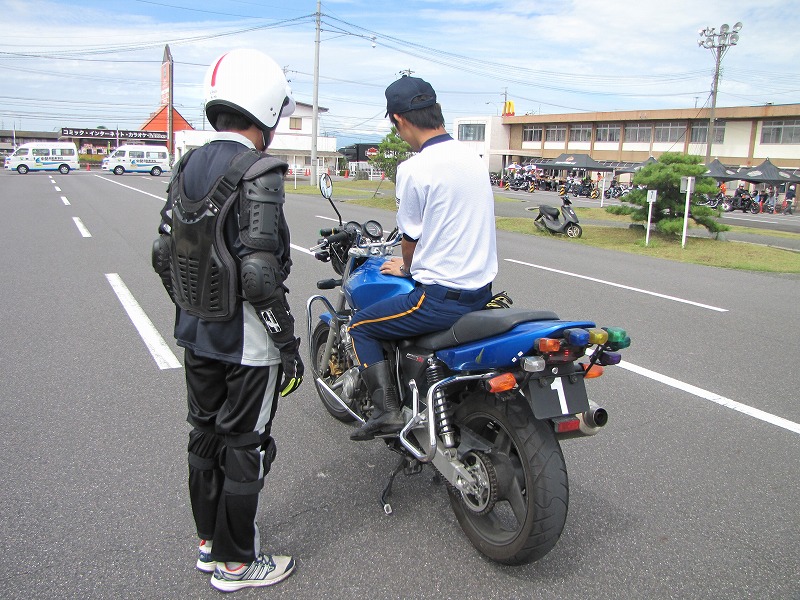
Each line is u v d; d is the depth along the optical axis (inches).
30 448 145.6
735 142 1916.8
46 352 211.6
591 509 130.3
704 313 296.8
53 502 124.2
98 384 185.5
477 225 112.7
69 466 138.2
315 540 116.7
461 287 111.0
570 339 94.7
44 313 258.8
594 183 1768.0
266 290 89.6
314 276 343.9
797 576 110.3
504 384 98.3
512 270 398.3
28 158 1863.9
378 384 121.6
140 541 113.3
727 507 132.2
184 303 97.1
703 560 114.2
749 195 1473.9
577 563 112.5
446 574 108.1
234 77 95.1
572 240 589.6
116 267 356.8
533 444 100.7
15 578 102.0
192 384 100.6
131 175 1927.9
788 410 183.8
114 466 138.9
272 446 104.5
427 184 109.7
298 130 2397.9
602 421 103.8
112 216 622.5
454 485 111.4
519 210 943.0
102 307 270.4
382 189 1349.7
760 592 105.8
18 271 339.9
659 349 238.1
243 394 96.3
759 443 162.4
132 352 214.2
